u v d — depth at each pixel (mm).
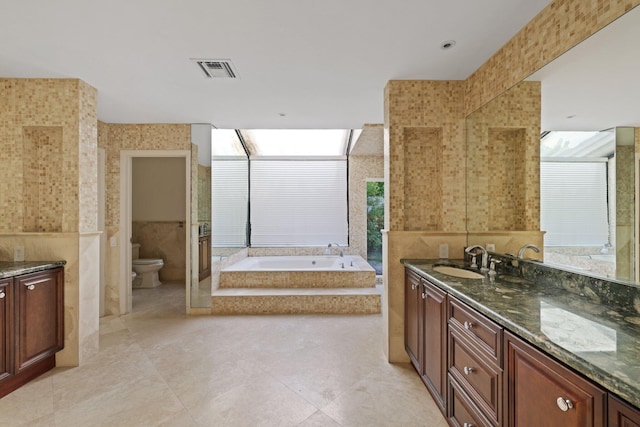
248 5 1647
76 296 2500
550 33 1666
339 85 2676
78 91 2516
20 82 2496
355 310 3785
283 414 1883
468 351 1530
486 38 1983
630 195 1315
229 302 3781
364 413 1896
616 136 1356
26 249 2471
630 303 1284
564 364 950
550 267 1721
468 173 2586
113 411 1908
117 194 3795
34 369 2291
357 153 5406
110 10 1676
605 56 1393
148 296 4605
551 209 1754
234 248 4867
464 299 1544
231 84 2646
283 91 2799
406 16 1755
